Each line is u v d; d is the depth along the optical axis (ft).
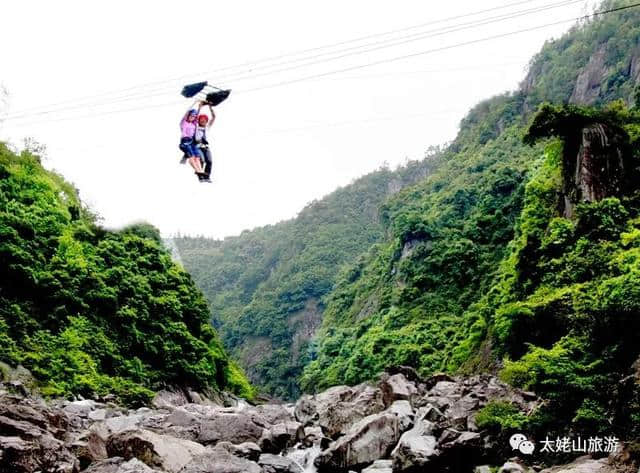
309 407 67.05
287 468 45.39
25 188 120.26
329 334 312.29
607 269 65.62
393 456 42.04
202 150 48.49
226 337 472.44
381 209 376.27
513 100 398.83
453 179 337.31
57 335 101.40
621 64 305.12
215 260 645.51
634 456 33.99
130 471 37.24
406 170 589.73
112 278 120.67
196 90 48.24
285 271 501.97
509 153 312.09
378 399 57.98
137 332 117.19
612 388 41.73
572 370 44.50
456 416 48.52
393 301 237.04
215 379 145.89
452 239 228.84
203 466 39.29
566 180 90.99
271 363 395.96
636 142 86.99
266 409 69.82
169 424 57.26
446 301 205.46
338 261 484.33
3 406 45.29
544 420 42.80
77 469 39.96
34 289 102.58
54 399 86.28
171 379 123.13
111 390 101.09
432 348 172.65
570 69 360.89
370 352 194.59
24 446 36.76
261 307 461.37
